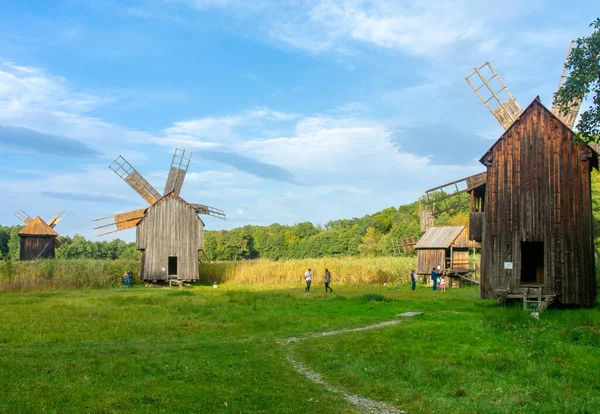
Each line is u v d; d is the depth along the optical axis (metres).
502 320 19.97
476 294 39.47
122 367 13.99
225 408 10.78
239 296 34.75
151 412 10.29
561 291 25.50
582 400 10.92
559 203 26.03
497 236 26.91
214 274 56.88
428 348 16.50
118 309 27.44
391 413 10.66
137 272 54.03
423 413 10.49
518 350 15.57
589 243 25.44
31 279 45.06
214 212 59.81
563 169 26.14
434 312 26.84
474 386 12.30
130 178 54.94
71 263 49.84
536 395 11.45
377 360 15.05
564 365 13.84
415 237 66.00
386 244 103.81
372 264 59.00
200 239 53.91
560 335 17.05
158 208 53.00
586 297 25.20
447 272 53.94
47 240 79.81
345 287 48.44
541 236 26.11
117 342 18.52
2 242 126.00
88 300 32.59
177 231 53.19
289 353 16.81
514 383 12.56
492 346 16.45
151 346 17.61
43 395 11.38
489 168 27.44
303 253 137.00
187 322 23.19
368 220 135.88
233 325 22.48
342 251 130.88
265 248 151.25
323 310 28.03
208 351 16.72
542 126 26.67
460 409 10.63
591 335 16.47
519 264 26.28
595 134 19.70
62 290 43.28
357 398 11.77
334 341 18.56
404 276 55.78
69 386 12.08
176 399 11.23
